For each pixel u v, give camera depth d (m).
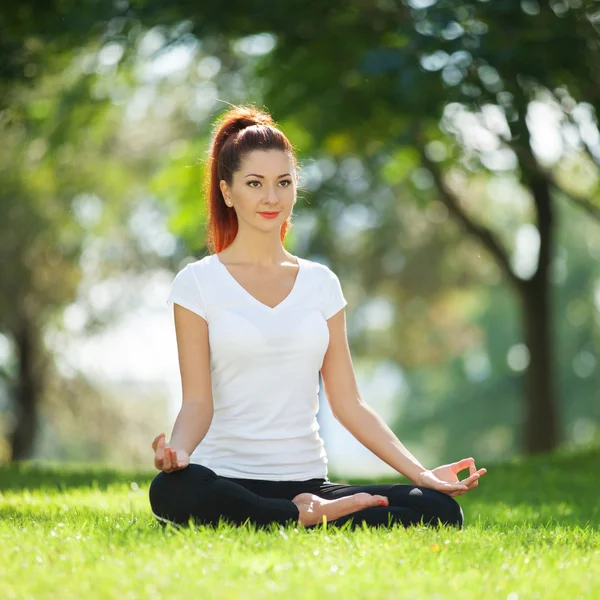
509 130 18.16
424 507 7.98
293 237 26.94
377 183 34.34
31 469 18.00
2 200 33.72
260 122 8.85
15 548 6.88
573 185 33.47
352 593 5.73
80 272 37.00
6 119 23.88
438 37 17.17
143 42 20.97
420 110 17.61
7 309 35.75
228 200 8.66
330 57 20.83
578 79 19.03
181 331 8.36
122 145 36.81
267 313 8.34
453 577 6.29
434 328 48.28
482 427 73.25
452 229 39.97
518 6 17.72
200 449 8.43
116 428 41.47
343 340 8.72
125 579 5.94
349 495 8.09
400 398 84.50
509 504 13.60
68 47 21.53
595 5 18.95
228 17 20.22
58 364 39.16
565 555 7.21
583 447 22.70
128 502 11.59
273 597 5.62
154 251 38.38
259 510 7.70
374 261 40.62
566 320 70.19
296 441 8.34
